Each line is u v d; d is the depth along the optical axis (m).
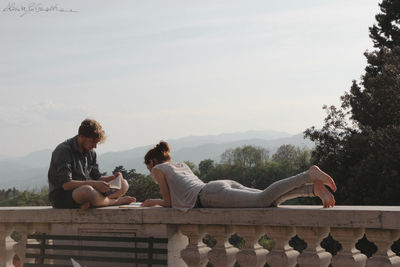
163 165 5.81
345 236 4.63
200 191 5.53
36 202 135.62
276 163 144.00
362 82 38.19
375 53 39.28
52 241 6.61
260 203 5.12
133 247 5.86
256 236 5.18
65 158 6.25
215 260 5.36
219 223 5.24
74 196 6.09
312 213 4.67
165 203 5.88
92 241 6.19
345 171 34.84
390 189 30.11
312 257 4.79
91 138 6.39
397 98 34.97
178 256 5.73
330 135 37.28
